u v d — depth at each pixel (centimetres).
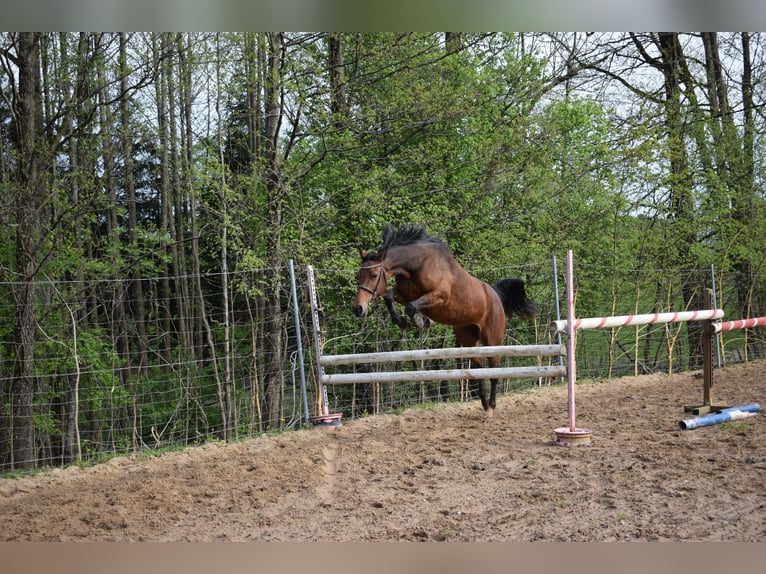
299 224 1189
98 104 1088
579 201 1387
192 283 1605
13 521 518
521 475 580
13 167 1236
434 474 603
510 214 1355
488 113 1454
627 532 429
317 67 1173
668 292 1397
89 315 1512
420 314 757
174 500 555
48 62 1200
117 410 1391
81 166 1234
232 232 1148
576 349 1353
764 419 751
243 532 471
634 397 1002
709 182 1502
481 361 869
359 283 709
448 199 1370
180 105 1353
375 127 1306
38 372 1146
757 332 1574
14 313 1036
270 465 666
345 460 672
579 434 683
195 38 1077
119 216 1666
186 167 1252
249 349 1459
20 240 1009
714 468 557
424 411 945
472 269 1205
